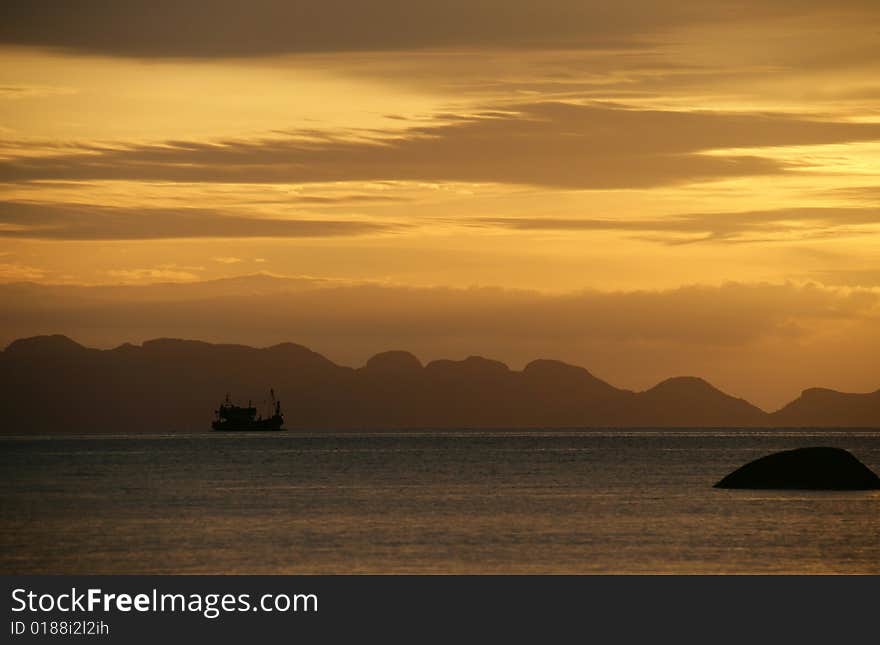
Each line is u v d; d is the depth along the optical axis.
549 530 136.12
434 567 110.56
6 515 158.62
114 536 133.62
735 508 156.75
